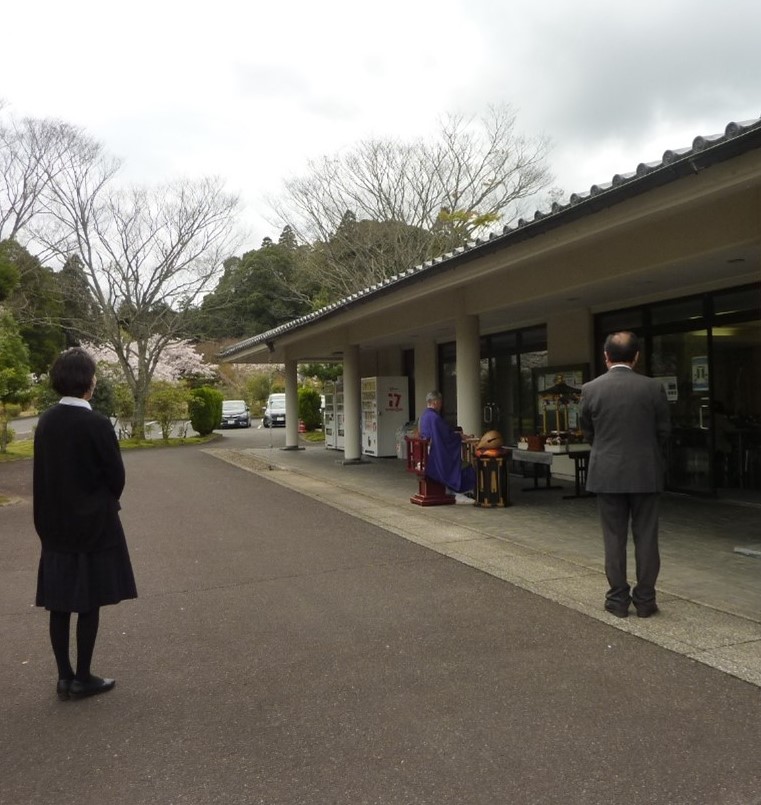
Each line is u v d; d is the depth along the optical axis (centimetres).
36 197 2311
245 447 2281
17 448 2306
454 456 997
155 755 334
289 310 3612
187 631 501
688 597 540
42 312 2820
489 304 997
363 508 998
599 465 496
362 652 452
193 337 2728
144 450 2231
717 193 522
